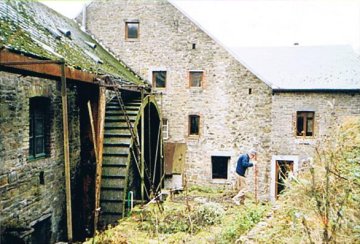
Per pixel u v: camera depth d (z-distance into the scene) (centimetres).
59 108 768
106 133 919
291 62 1579
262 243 411
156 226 655
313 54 1633
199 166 1491
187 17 1472
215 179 1485
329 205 356
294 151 1431
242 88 1453
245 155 912
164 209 844
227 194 1252
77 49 977
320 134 1411
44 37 788
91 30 1520
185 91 1490
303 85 1414
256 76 1441
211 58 1468
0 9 718
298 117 1441
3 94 572
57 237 762
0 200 560
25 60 486
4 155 574
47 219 734
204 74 1474
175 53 1488
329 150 467
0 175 561
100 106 793
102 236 618
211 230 630
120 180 850
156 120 1242
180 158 1458
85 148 797
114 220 815
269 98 1439
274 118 1438
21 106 625
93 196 809
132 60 1509
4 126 574
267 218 529
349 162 454
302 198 437
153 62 1499
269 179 1446
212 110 1479
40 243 710
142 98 1012
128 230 666
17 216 608
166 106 1502
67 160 459
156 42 1495
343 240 327
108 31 1513
